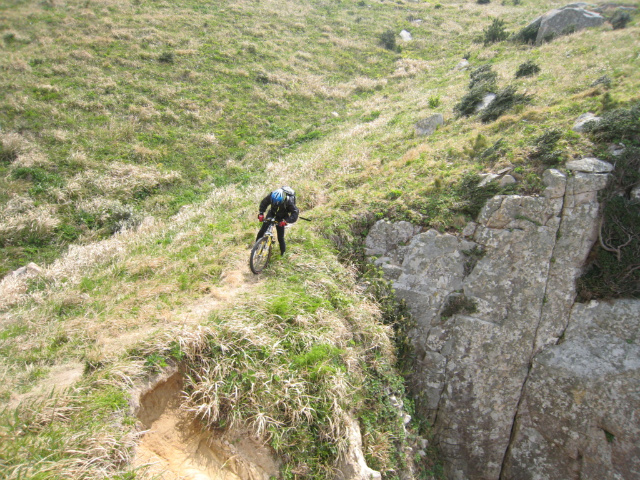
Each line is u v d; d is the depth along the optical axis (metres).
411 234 8.76
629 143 8.18
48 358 5.05
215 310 6.08
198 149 15.20
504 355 8.15
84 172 12.42
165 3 26.80
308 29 28.11
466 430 8.36
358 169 11.77
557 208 7.97
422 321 8.48
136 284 7.11
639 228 7.49
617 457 7.31
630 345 7.38
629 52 15.05
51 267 8.56
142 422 4.54
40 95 15.69
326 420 5.15
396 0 35.97
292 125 17.94
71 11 23.53
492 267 8.21
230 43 23.61
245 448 4.79
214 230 9.31
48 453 3.68
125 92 17.20
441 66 23.86
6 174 11.67
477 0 35.50
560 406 7.77
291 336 5.89
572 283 7.88
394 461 6.03
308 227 8.91
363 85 22.22
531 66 16.02
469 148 10.46
